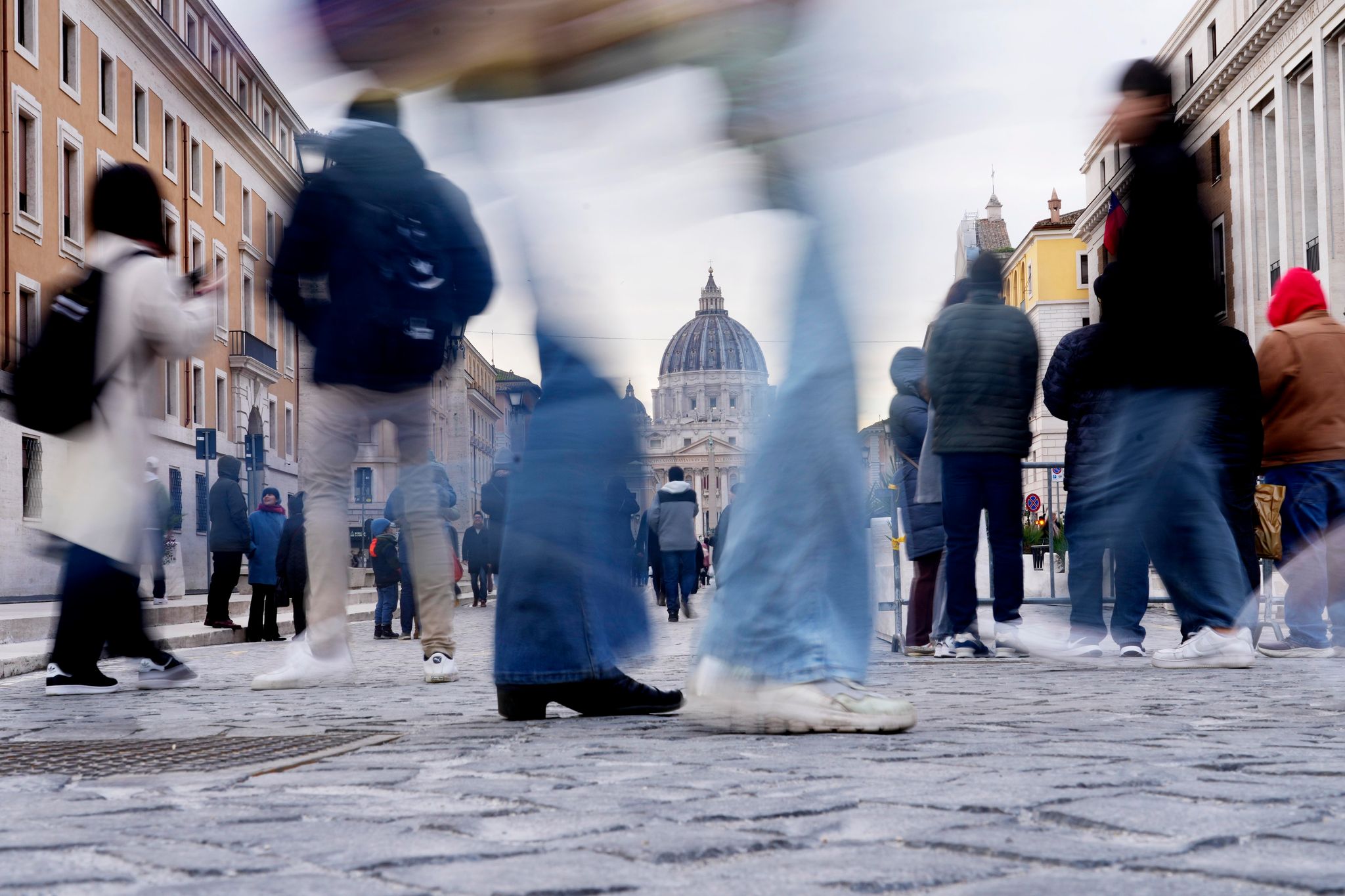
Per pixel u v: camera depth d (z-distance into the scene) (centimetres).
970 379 618
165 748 326
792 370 313
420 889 159
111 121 3055
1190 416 443
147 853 184
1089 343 440
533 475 351
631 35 282
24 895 160
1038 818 200
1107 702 419
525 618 366
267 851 184
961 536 665
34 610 1312
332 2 288
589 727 346
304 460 387
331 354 351
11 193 2598
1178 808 204
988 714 377
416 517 379
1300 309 607
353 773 263
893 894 154
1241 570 500
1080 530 486
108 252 523
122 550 557
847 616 321
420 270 321
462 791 237
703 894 154
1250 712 382
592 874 165
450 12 279
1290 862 167
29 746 345
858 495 318
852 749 286
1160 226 417
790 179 297
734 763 265
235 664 827
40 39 2725
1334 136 2778
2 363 523
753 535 318
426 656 580
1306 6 2788
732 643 320
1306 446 598
